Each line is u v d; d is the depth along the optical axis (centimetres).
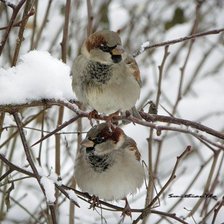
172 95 1345
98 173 788
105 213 1000
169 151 1238
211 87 1412
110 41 768
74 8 1116
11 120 807
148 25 1297
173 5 1413
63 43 815
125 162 790
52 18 1215
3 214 930
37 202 1021
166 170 1207
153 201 678
